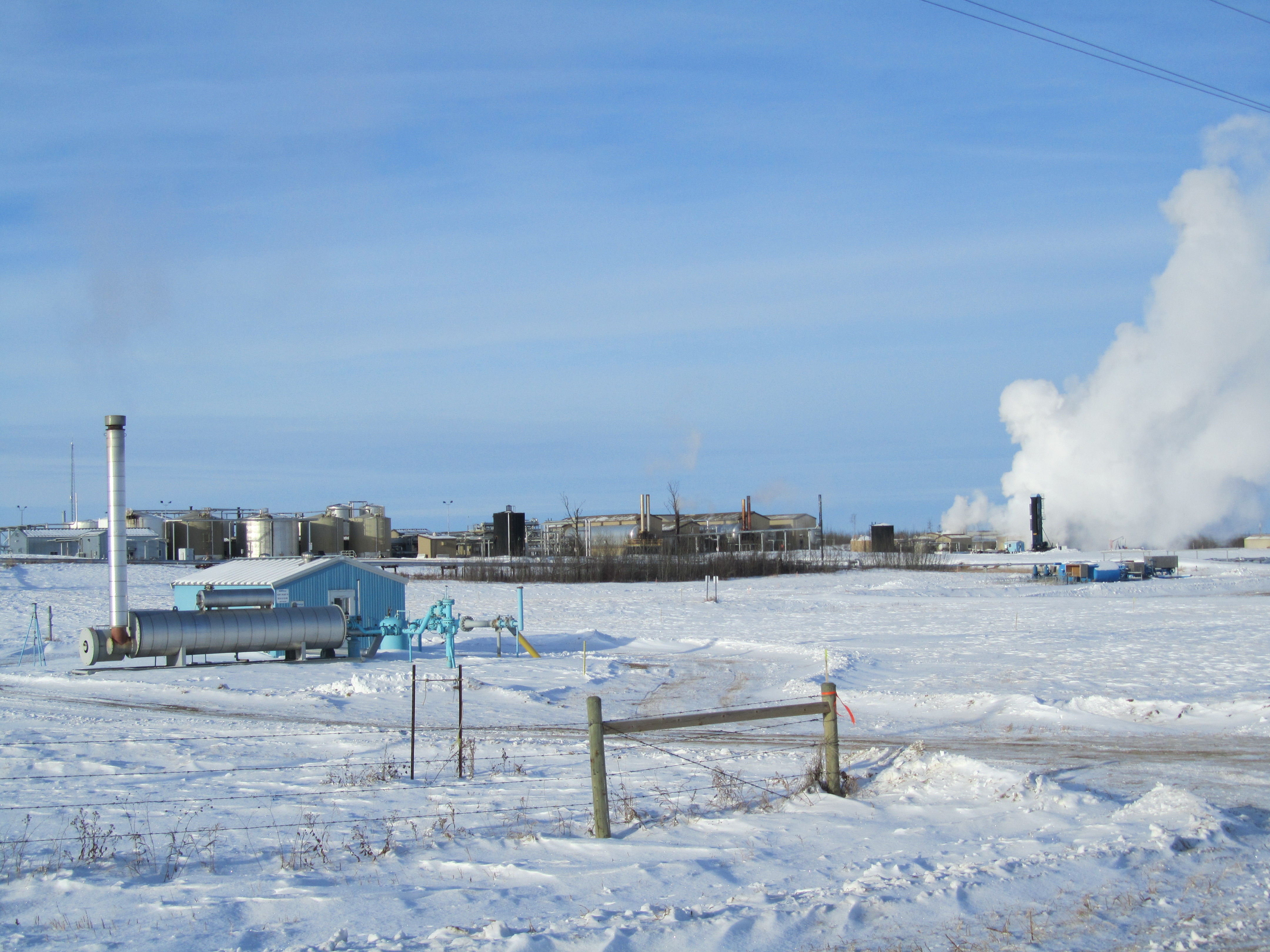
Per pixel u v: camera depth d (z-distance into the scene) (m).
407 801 11.16
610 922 6.58
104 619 47.38
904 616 47.41
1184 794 9.54
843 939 6.28
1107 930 6.39
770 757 13.82
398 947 6.25
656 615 50.97
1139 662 26.70
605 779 9.20
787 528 130.88
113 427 30.17
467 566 90.06
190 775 13.20
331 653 32.69
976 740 15.45
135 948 6.40
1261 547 122.69
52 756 14.84
